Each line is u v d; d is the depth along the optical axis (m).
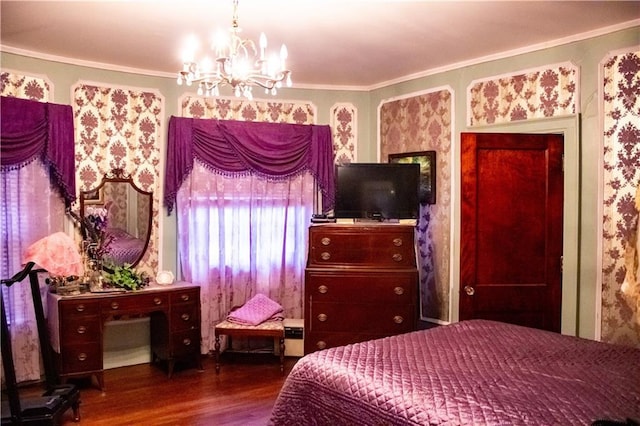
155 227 4.71
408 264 4.23
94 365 3.95
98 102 4.42
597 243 3.60
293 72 4.74
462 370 2.18
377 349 2.50
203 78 2.64
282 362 4.41
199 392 3.95
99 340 3.97
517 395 1.89
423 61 4.38
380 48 4.00
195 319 4.45
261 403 3.74
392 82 5.03
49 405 3.23
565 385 1.99
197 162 4.76
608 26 3.49
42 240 3.41
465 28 3.53
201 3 3.07
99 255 4.27
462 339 2.68
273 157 4.93
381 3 3.07
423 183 4.70
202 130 4.73
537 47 3.89
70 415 3.53
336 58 4.27
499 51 4.09
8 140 3.79
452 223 4.48
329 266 4.27
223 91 4.92
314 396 2.22
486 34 3.66
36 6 3.12
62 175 4.11
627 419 1.60
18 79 3.99
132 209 4.58
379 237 4.25
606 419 1.67
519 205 3.89
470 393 1.91
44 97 4.14
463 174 3.87
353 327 4.23
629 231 3.43
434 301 4.63
